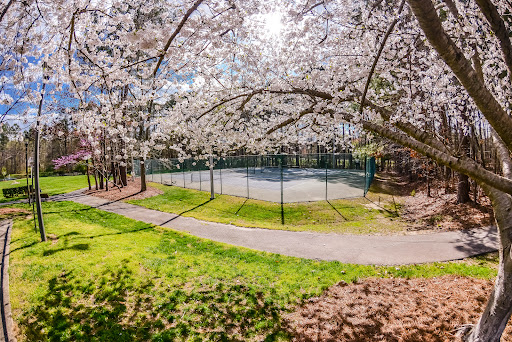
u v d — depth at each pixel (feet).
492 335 10.84
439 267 21.34
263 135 14.88
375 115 11.90
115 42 12.86
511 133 6.30
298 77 14.84
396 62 14.28
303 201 46.55
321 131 17.44
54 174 127.65
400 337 13.57
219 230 33.58
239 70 15.28
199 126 17.07
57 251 23.90
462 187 37.70
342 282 19.43
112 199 55.88
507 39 6.38
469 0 11.03
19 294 17.37
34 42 10.59
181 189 63.87
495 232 27.76
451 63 5.65
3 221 37.29
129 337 14.35
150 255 24.36
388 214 39.37
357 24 14.21
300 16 13.37
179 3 11.04
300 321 15.58
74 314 15.84
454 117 21.34
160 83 14.64
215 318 16.01
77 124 15.78
